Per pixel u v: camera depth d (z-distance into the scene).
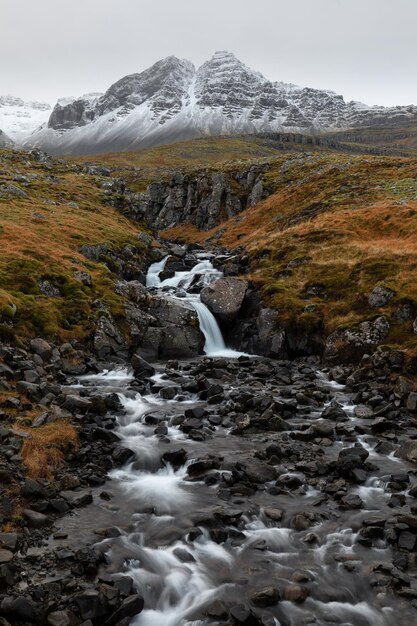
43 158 133.12
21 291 40.75
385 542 14.67
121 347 38.09
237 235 98.69
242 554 14.19
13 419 21.20
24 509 15.43
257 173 126.00
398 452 21.16
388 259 45.47
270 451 20.70
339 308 41.16
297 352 40.97
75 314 39.25
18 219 62.34
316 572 13.39
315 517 15.99
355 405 28.14
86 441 21.08
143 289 47.28
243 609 11.84
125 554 13.88
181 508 16.47
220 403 27.84
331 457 20.70
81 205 84.38
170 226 130.62
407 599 12.41
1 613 11.27
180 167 190.12
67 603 11.73
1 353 28.73
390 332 35.84
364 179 94.00
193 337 42.69
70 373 32.19
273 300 44.88
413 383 29.91
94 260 55.41
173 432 23.27
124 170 195.75
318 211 80.69
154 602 12.34
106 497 17.08
